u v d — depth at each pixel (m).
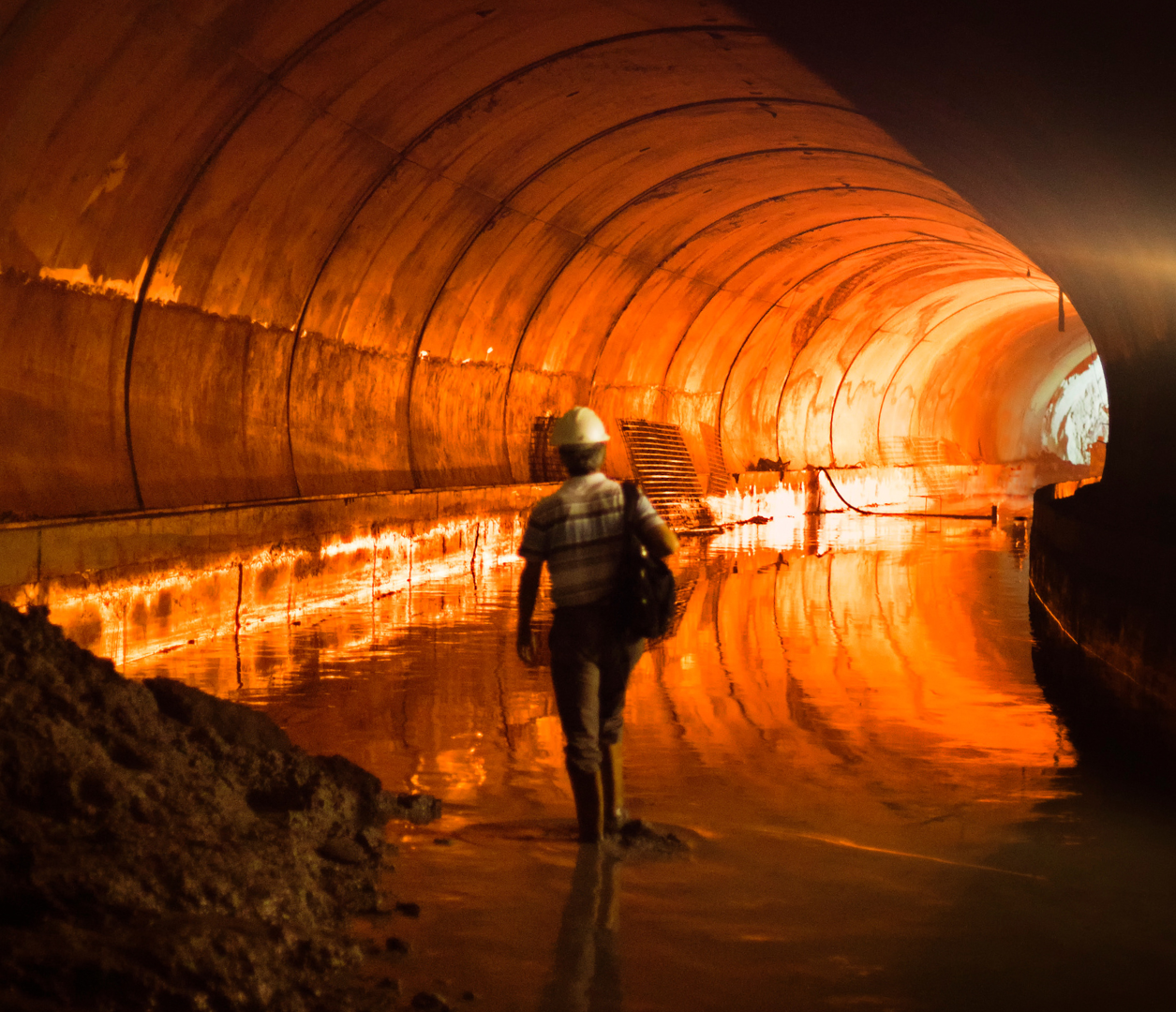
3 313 8.17
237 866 3.58
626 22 10.12
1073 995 3.32
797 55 10.09
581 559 4.47
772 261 20.95
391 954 3.52
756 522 23.69
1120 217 8.14
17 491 8.16
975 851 4.56
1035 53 6.53
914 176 14.52
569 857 4.43
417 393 14.75
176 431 10.35
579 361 18.66
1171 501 9.05
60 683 3.98
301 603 10.80
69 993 2.84
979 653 9.07
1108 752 6.09
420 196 12.33
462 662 8.39
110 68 7.88
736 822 4.91
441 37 9.70
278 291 11.48
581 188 14.46
